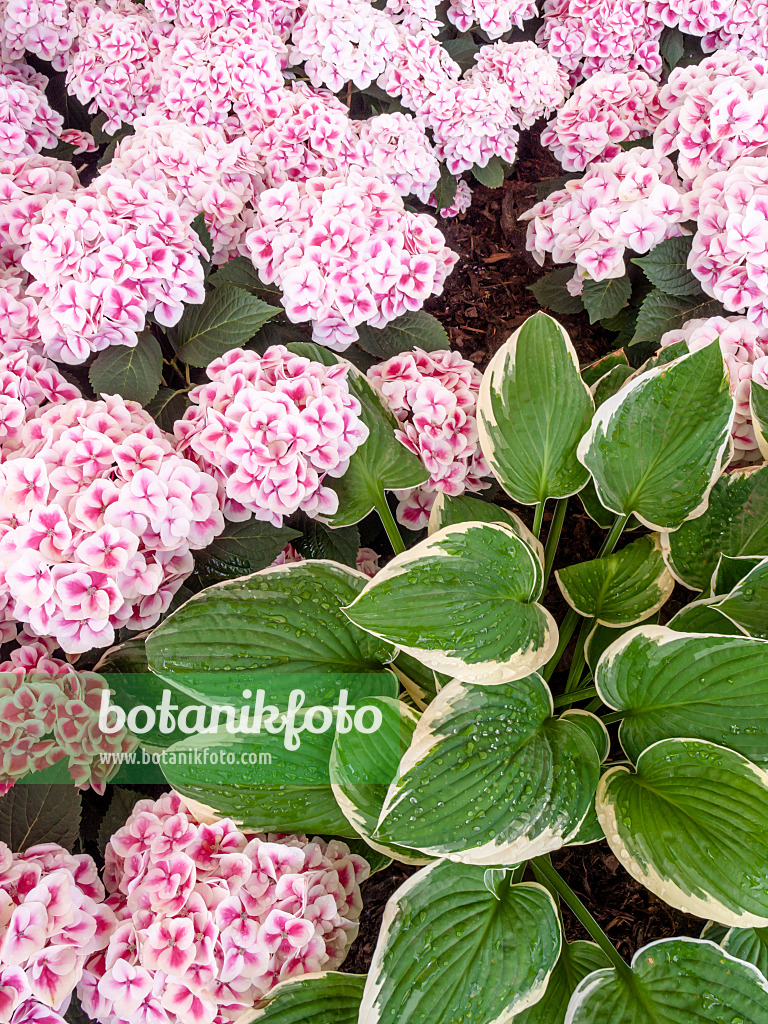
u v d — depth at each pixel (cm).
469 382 75
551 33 106
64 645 58
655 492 66
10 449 63
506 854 52
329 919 58
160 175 75
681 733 57
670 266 83
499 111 93
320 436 64
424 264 74
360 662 62
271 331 79
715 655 57
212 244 78
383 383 74
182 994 52
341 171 80
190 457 66
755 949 59
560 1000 57
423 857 59
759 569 60
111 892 59
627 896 71
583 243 87
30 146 89
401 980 52
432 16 96
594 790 55
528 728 57
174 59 86
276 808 59
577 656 71
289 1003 54
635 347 90
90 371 70
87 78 91
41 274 66
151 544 60
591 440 64
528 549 62
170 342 75
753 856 51
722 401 64
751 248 73
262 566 69
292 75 96
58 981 51
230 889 55
